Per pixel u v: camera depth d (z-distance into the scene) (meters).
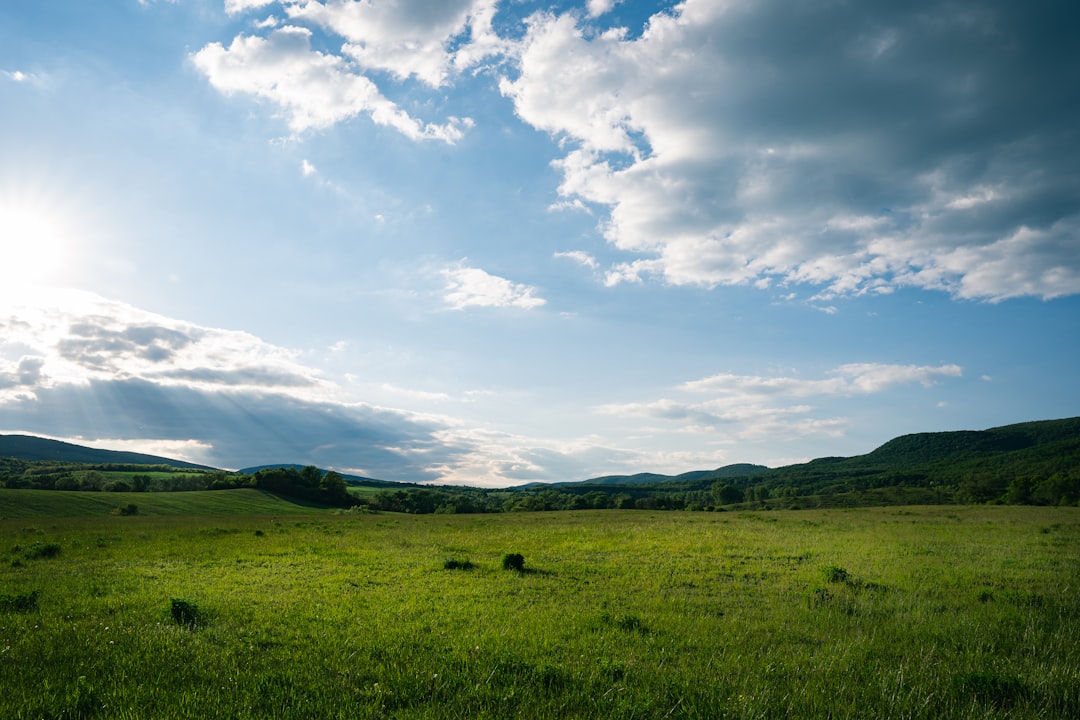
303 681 8.55
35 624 11.93
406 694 8.07
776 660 10.34
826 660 10.33
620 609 14.95
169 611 13.34
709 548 27.94
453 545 30.83
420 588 17.95
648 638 11.78
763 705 8.02
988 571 20.69
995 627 12.88
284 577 20.14
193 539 33.09
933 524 39.91
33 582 18.67
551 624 13.04
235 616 13.47
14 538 32.62
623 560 24.41
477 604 15.50
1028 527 36.47
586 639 11.66
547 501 136.12
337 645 10.93
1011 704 8.28
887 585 18.14
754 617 14.11
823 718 7.64
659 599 16.23
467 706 7.65
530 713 7.45
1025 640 11.76
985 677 8.75
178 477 145.12
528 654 10.47
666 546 28.92
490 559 25.28
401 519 56.00
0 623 12.07
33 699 7.32
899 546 28.02
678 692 8.34
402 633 12.04
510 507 135.00
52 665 9.00
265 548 28.72
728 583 19.09
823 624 13.29
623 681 8.82
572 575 20.62
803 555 25.48
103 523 46.25
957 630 12.66
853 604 15.35
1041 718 7.72
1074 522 39.47
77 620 12.68
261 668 9.23
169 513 82.06
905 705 8.06
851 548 27.52
